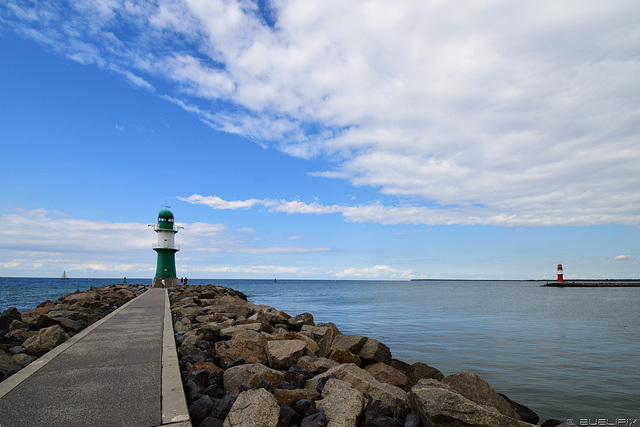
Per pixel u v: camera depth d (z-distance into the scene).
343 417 5.00
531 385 10.52
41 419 4.12
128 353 7.10
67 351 7.27
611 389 10.16
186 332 10.91
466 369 12.27
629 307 43.94
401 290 109.75
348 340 9.73
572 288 140.88
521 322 26.59
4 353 7.39
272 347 8.30
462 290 113.38
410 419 5.48
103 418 4.18
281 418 4.82
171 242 40.84
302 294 71.50
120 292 27.98
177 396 4.86
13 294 48.97
